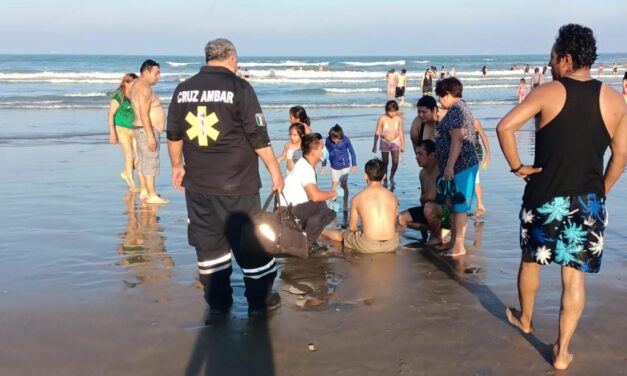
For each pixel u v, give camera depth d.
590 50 3.46
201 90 4.16
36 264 5.68
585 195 3.44
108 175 10.49
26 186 9.47
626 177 10.16
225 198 4.24
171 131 4.32
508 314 4.28
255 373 3.61
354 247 6.26
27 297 4.83
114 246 6.30
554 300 4.73
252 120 4.15
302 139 6.32
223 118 4.13
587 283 5.11
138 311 4.56
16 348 3.93
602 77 50.00
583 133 3.40
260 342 4.02
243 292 5.00
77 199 8.60
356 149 13.69
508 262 5.81
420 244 6.51
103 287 5.07
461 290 5.04
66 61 90.12
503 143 3.53
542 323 4.30
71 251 6.11
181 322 4.36
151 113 8.33
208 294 4.48
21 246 6.27
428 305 4.70
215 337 4.10
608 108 3.42
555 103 3.42
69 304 4.69
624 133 3.47
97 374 3.60
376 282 5.25
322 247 6.35
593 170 3.46
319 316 4.47
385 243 6.13
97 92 30.70
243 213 4.30
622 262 5.71
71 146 13.91
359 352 3.88
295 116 8.20
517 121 3.47
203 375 3.59
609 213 7.67
